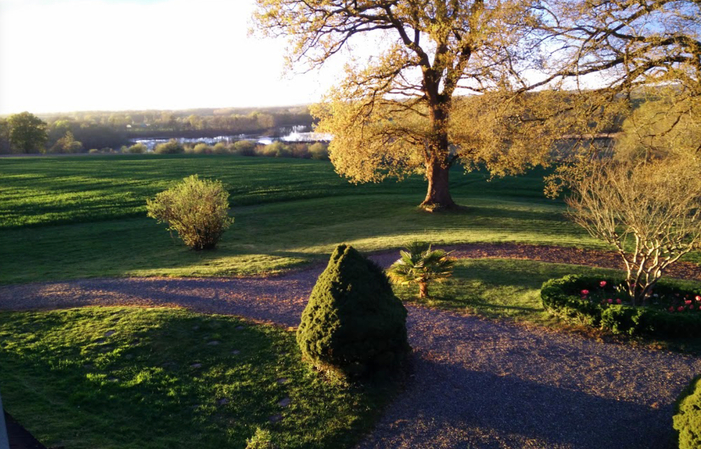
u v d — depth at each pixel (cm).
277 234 2291
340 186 3884
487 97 1820
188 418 678
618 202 1063
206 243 1922
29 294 1260
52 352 859
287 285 1345
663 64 1449
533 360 855
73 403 700
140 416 678
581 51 1516
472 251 1706
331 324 749
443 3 2067
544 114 1712
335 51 2348
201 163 5594
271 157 6612
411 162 2752
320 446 618
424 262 1186
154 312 1047
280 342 915
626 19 1472
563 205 3219
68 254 1895
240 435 639
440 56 2131
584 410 696
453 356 873
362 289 768
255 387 755
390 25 2398
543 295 1066
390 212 2780
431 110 2486
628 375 796
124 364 817
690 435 523
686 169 1109
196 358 847
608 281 1136
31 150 8750
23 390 724
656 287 1106
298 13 2186
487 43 1902
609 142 1628
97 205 2936
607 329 966
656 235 988
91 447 596
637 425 658
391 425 665
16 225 2370
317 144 6788
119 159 6138
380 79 2283
